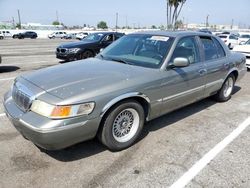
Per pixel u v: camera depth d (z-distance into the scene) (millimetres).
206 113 5145
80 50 11289
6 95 3719
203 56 4793
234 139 4059
